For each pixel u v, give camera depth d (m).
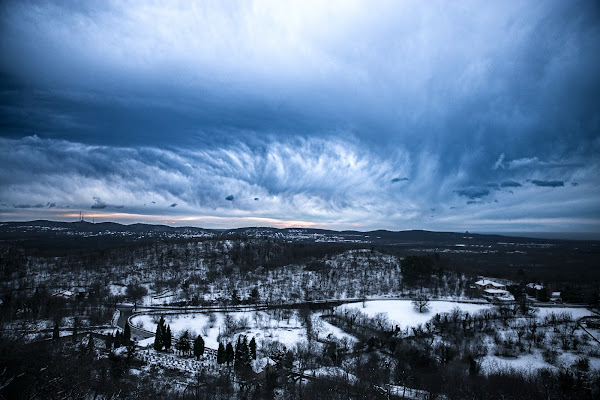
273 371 117.94
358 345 151.25
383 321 182.75
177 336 160.25
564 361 138.00
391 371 130.88
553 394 109.81
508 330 169.00
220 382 112.12
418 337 164.00
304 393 106.69
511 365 135.12
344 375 121.25
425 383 121.81
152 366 123.44
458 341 156.00
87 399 83.19
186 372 121.38
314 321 184.62
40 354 81.25
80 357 103.25
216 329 173.38
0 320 144.12
